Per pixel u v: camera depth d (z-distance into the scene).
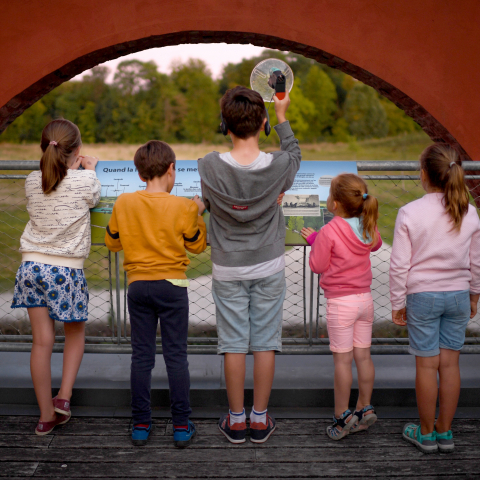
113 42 3.79
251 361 2.91
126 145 40.12
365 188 2.25
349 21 3.78
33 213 2.29
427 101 3.82
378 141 42.22
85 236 2.37
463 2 3.68
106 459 2.19
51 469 2.12
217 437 2.36
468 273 2.20
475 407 2.63
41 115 38.81
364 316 2.30
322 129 42.41
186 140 40.84
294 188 2.63
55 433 2.37
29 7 3.70
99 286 5.78
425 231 2.12
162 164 2.23
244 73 40.69
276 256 2.22
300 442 2.32
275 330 2.27
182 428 2.25
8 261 6.91
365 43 3.80
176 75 40.12
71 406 2.59
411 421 2.50
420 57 3.78
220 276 2.21
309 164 2.68
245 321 2.25
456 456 2.23
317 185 2.64
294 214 2.60
